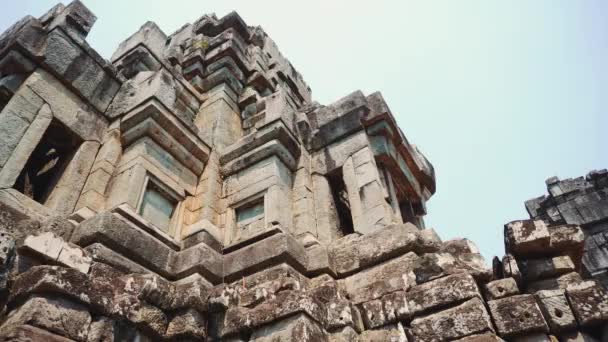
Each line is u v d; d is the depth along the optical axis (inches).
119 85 387.2
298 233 345.7
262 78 559.2
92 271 226.2
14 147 277.4
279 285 248.5
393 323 238.5
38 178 358.6
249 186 370.3
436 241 282.7
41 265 191.9
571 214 713.0
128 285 225.0
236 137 459.8
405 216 442.3
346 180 375.2
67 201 296.7
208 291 256.5
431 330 222.8
